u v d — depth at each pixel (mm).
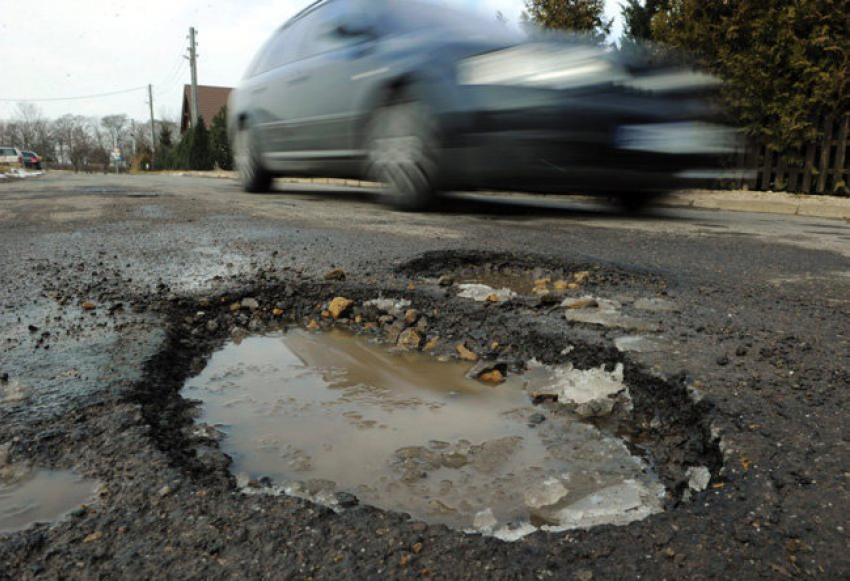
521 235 4188
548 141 4289
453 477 1327
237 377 1890
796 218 6254
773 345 1983
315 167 6340
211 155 31641
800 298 2627
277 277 2850
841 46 7809
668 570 938
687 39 9250
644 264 3285
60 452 1275
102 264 3158
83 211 5805
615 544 998
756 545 994
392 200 5473
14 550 973
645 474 1355
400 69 4809
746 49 8773
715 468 1313
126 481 1175
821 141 8414
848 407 1511
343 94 5488
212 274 2922
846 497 1126
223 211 5785
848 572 933
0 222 4891
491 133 4379
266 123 6984
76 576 922
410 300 2578
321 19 6121
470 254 3396
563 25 13320
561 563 954
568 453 1452
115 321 2205
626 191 4883
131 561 953
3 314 2266
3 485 1158
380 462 1385
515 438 1525
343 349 2176
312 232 4277
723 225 5219
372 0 5445
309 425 1570
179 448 1374
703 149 4715
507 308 2428
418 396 1781
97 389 1587
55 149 86375
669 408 1654
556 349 2059
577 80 4293
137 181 14656
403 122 4969
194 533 1018
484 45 4637
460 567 944
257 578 917
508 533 1105
